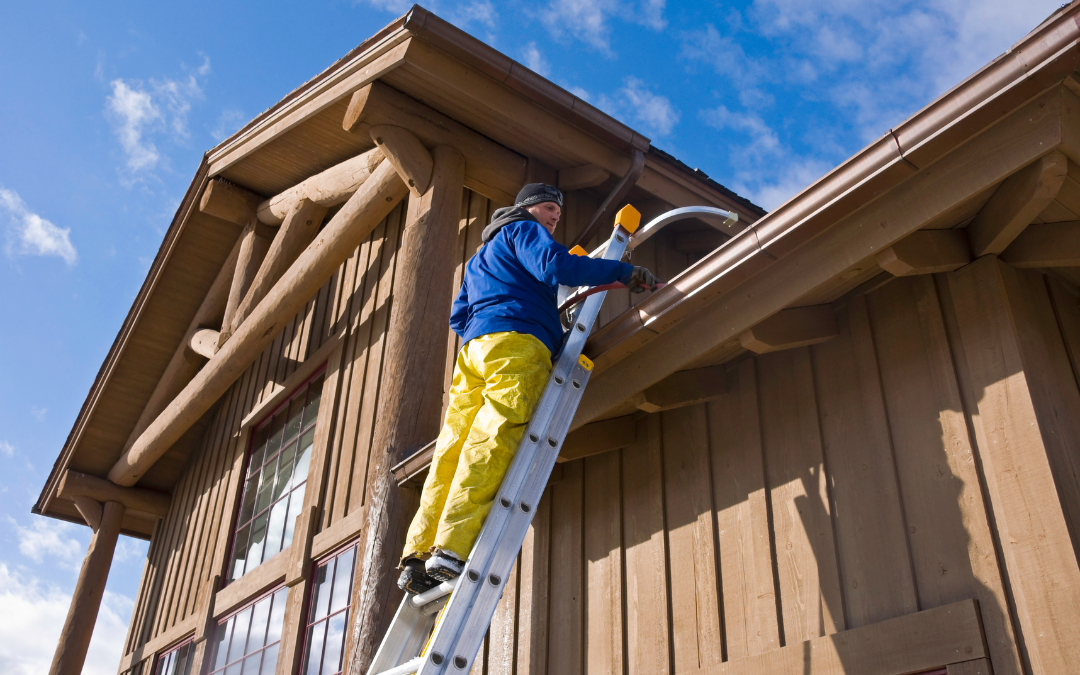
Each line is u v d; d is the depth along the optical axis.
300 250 7.20
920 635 2.49
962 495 2.55
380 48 5.14
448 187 5.12
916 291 2.88
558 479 4.08
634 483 3.70
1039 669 2.22
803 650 2.79
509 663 3.82
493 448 2.52
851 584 2.76
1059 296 2.78
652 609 3.38
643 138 5.26
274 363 8.08
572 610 3.70
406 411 4.46
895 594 2.63
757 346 2.95
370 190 5.96
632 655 3.38
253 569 6.76
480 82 5.04
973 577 2.45
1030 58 2.11
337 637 5.32
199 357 8.75
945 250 2.65
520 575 4.01
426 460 4.04
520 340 2.69
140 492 9.48
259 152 7.14
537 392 2.65
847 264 2.59
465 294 2.99
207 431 9.32
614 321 3.03
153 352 9.17
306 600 5.79
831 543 2.87
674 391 3.36
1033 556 2.32
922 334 2.82
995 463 2.49
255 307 7.11
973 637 2.37
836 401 3.03
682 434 3.57
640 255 5.57
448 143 5.26
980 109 2.20
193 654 7.20
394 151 5.15
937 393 2.72
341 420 6.38
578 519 3.89
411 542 2.59
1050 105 2.17
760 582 3.03
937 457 2.66
